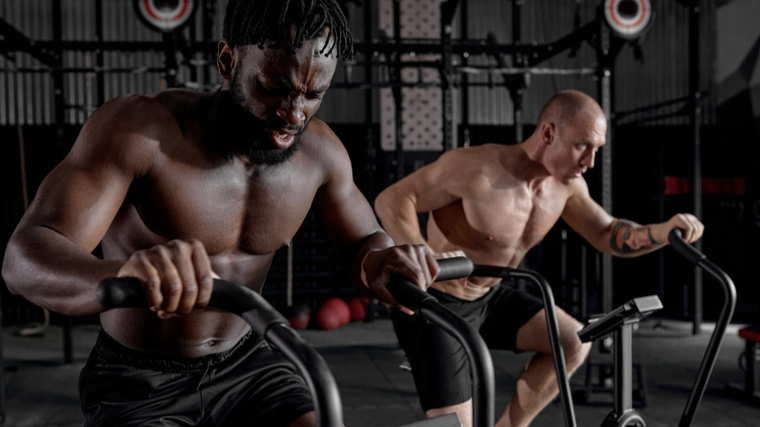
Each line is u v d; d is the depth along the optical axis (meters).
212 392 1.18
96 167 0.95
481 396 0.69
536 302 2.15
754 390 3.50
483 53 5.08
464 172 2.12
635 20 4.21
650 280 6.82
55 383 4.00
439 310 0.78
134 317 1.12
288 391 1.21
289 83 0.91
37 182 6.41
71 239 0.88
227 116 1.04
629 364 1.35
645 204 6.75
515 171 2.17
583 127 1.99
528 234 2.23
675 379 3.98
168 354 1.15
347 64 4.84
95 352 1.17
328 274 6.55
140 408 1.13
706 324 5.90
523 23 7.36
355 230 1.25
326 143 1.23
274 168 1.11
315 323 5.86
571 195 2.28
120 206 1.05
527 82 5.69
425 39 5.43
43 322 6.30
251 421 1.20
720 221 6.61
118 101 1.03
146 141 0.99
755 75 6.88
